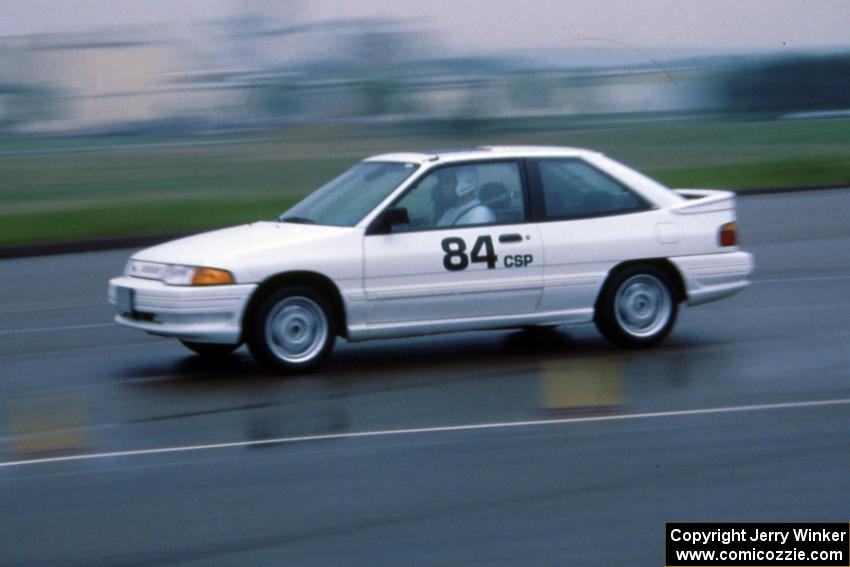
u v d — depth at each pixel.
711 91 36.75
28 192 26.67
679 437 7.64
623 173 10.75
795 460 7.07
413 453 7.38
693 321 12.23
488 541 5.82
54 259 19.59
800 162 31.94
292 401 8.91
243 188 27.66
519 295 10.21
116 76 32.69
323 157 32.44
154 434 8.02
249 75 33.84
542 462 7.12
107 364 10.66
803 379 9.37
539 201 10.38
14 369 10.58
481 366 10.12
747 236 19.94
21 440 7.95
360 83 34.84
